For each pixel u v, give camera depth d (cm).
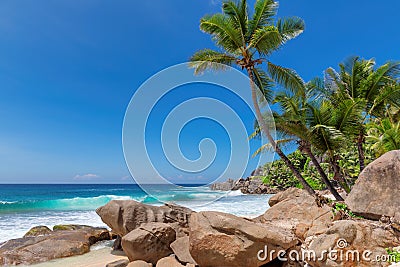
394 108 1828
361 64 1592
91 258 802
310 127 1285
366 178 760
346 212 763
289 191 1002
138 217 855
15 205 1981
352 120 1284
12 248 831
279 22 1326
